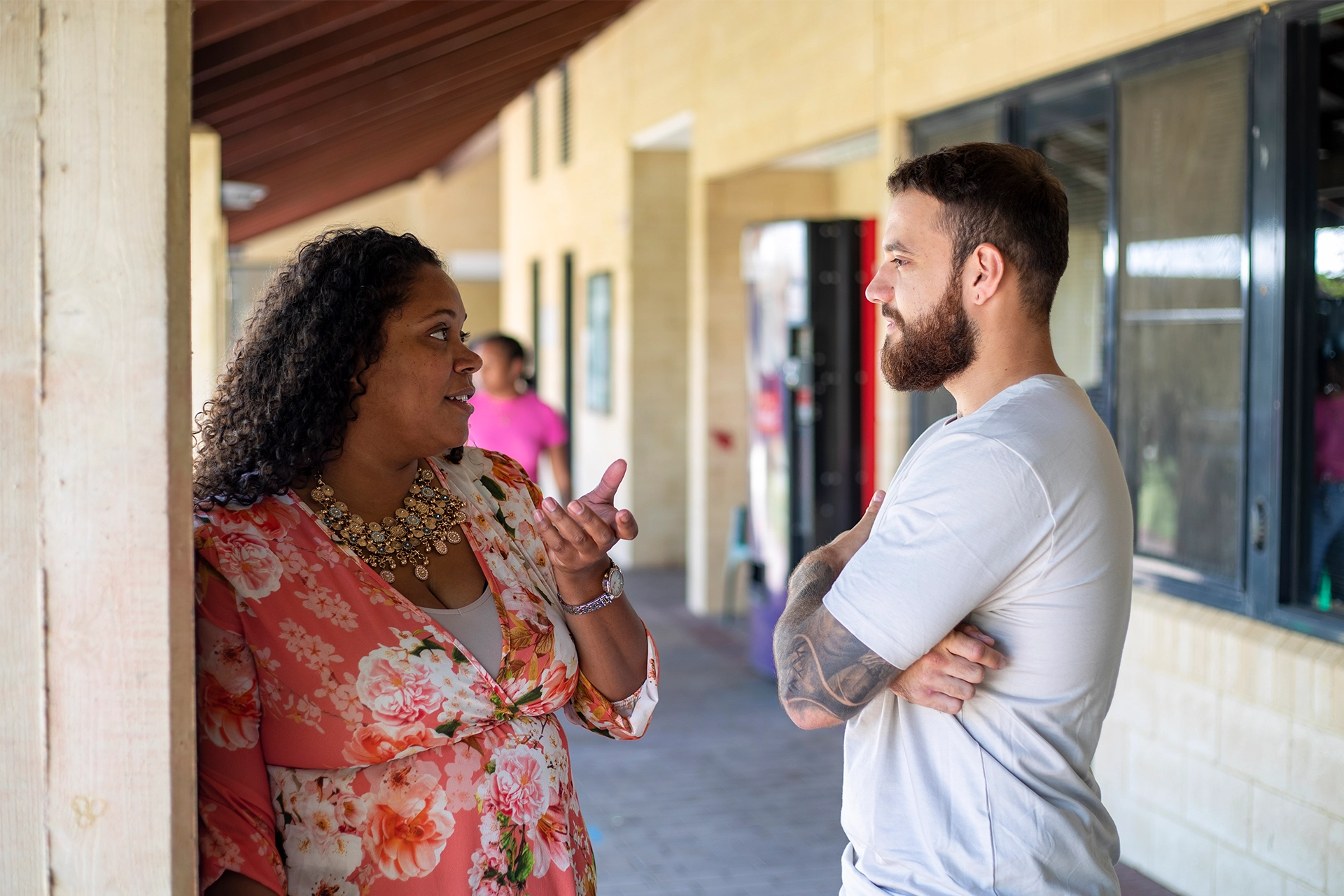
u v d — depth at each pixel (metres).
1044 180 1.61
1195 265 3.51
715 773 4.95
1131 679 3.72
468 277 20.52
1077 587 1.49
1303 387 3.18
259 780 1.44
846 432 6.03
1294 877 3.07
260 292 1.62
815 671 1.56
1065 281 4.19
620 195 9.84
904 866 1.54
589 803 4.61
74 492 1.13
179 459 1.17
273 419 1.54
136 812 1.15
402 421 1.59
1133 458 3.82
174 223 1.15
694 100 7.71
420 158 14.82
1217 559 3.47
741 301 7.75
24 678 1.14
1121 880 3.62
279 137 7.79
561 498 6.05
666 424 9.92
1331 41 3.05
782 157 6.45
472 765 1.53
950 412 4.77
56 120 1.12
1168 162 3.60
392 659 1.50
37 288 1.12
